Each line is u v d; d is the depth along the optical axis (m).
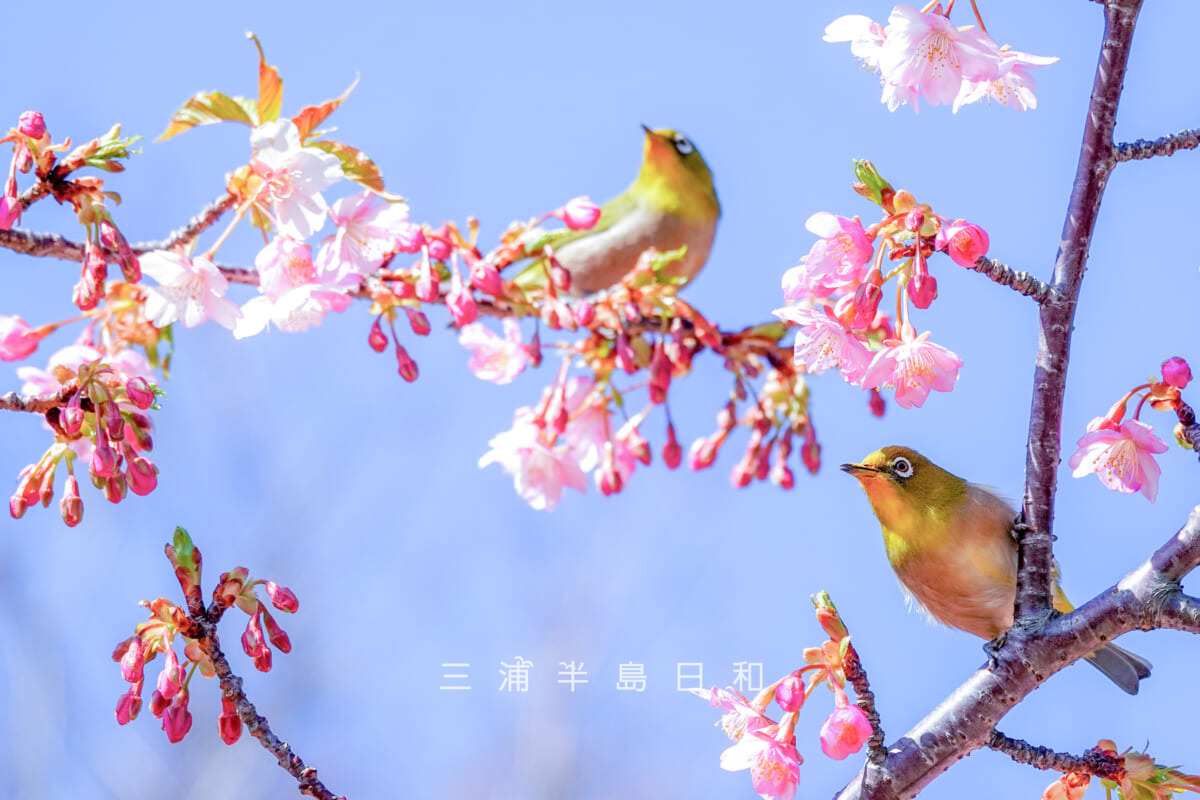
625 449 10.15
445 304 8.84
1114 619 7.04
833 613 6.98
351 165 8.26
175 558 7.03
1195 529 6.97
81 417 7.52
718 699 7.07
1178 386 7.18
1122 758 7.14
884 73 7.14
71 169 7.65
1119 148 7.14
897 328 7.12
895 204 6.88
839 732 6.70
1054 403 7.29
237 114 8.01
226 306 7.99
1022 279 7.14
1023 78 7.58
